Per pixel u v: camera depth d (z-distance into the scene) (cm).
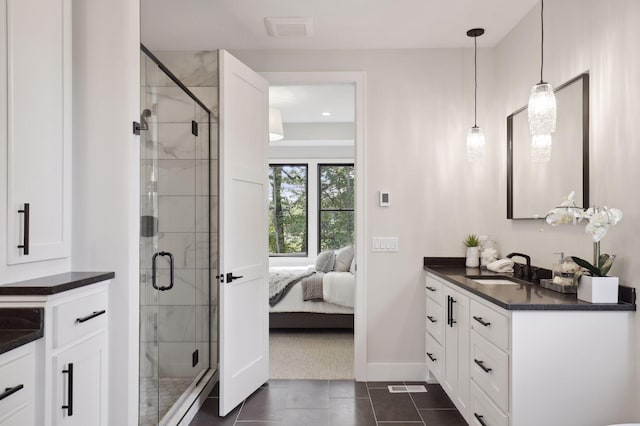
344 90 477
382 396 302
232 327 276
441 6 272
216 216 326
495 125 334
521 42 290
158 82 254
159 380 269
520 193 288
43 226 159
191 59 328
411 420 264
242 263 290
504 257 315
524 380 180
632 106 184
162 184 265
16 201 146
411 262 338
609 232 199
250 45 330
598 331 181
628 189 186
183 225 290
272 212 695
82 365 157
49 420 139
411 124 338
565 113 234
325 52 338
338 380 333
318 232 690
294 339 448
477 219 338
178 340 285
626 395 181
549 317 181
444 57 338
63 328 146
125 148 175
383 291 337
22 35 148
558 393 181
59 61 167
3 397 121
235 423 260
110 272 174
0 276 140
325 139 634
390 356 337
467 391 237
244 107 294
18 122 146
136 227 181
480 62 338
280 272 513
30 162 152
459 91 337
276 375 342
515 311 181
